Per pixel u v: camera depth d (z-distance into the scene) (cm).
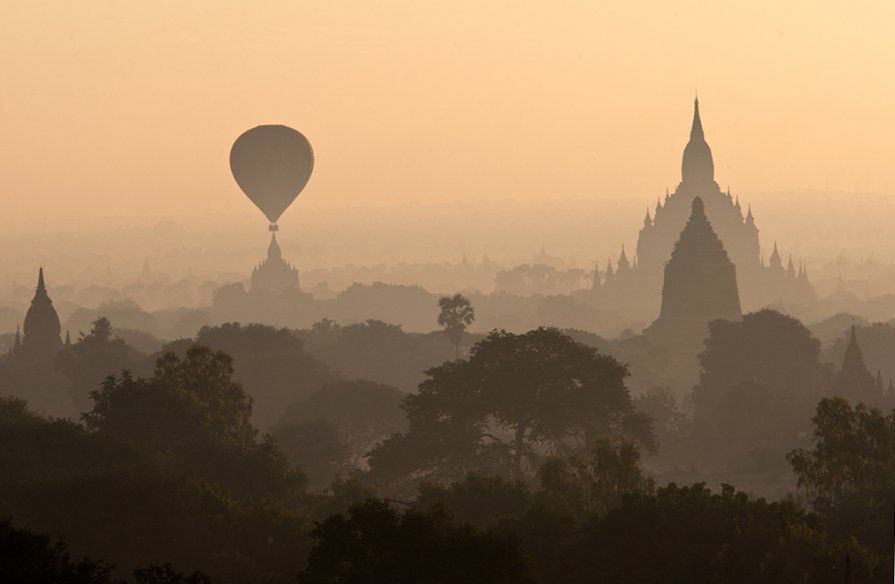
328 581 18625
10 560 16262
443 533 19050
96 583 16275
